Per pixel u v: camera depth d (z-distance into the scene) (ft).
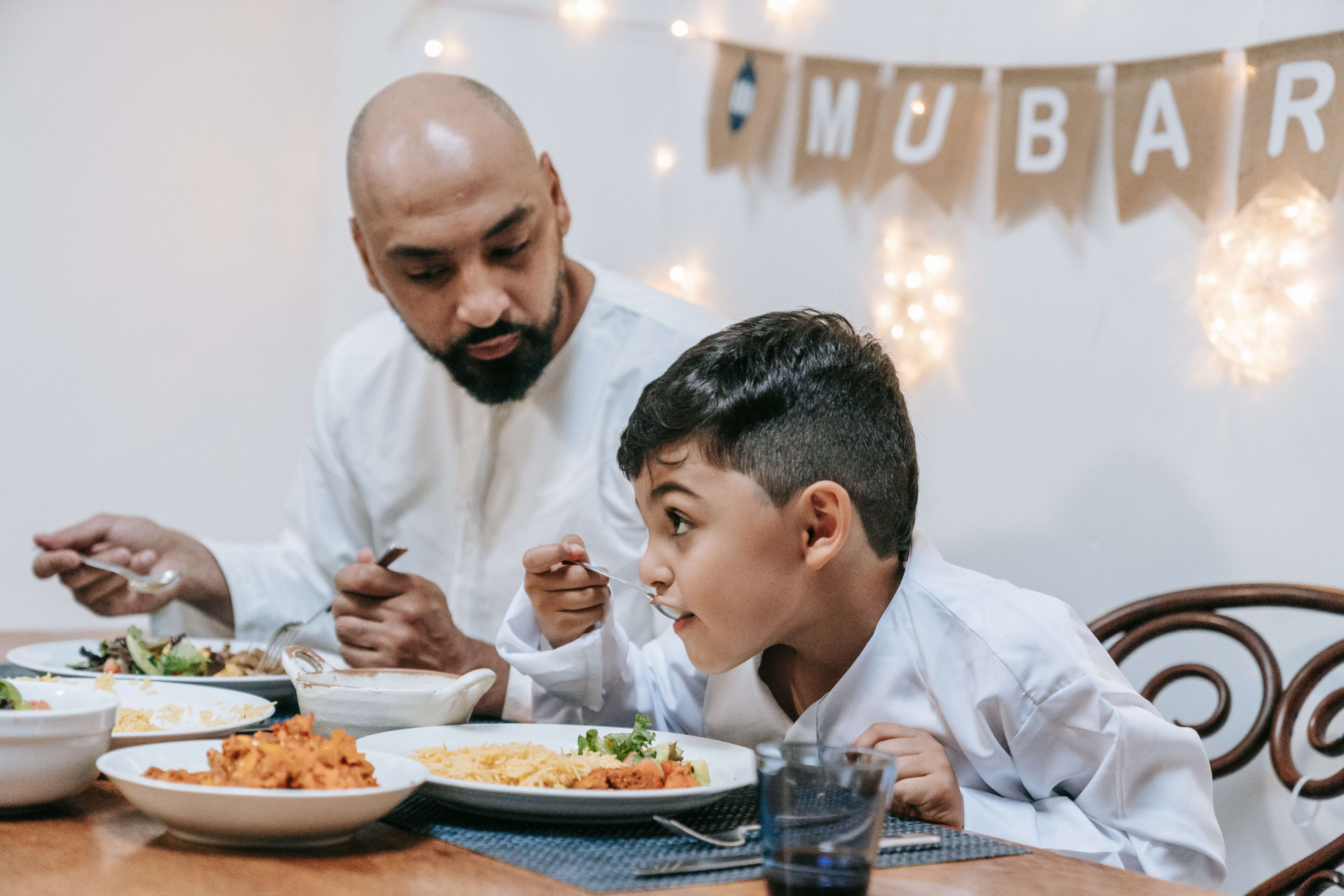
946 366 7.30
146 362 8.57
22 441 8.23
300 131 9.00
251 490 8.95
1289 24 6.31
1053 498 6.95
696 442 3.14
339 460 6.49
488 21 8.36
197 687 3.70
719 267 7.82
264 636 6.02
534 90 8.28
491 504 6.25
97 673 4.18
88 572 5.22
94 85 8.39
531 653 3.78
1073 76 6.86
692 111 7.93
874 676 3.46
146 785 2.24
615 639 3.83
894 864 2.45
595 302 6.15
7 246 8.16
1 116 8.13
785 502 3.15
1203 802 3.20
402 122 5.01
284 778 2.36
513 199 5.00
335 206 9.00
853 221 7.48
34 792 2.47
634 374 6.04
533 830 2.60
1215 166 6.47
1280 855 5.98
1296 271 6.19
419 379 6.40
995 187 7.14
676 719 4.14
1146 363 6.68
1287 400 6.22
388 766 2.62
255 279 8.89
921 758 3.01
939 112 7.22
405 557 6.43
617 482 5.95
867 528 3.37
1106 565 6.76
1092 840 3.05
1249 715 6.16
